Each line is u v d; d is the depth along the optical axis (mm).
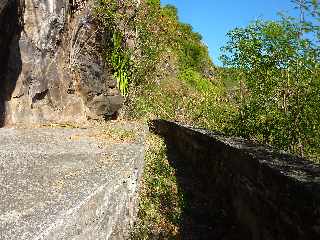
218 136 7395
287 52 6508
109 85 15336
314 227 3068
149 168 8188
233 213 5637
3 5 8859
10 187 4188
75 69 13320
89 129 10250
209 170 7414
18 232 2875
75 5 13305
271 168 4074
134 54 16938
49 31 11547
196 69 33875
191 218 6000
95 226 3893
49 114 11445
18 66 10367
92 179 4602
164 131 14656
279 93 7004
